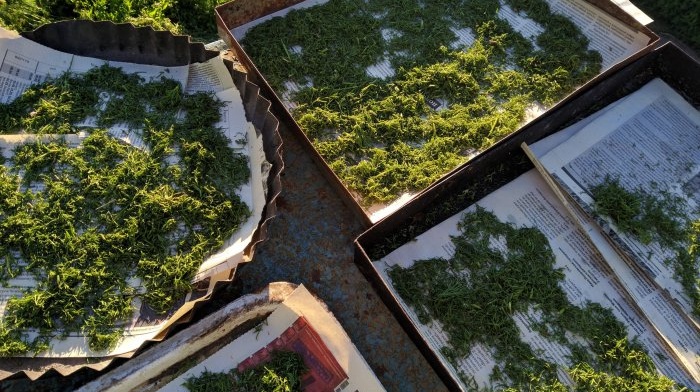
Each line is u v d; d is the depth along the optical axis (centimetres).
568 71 234
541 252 203
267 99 215
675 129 228
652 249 203
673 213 210
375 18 245
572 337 190
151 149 201
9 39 206
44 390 175
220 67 211
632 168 218
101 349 173
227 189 197
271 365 178
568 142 222
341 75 227
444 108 225
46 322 174
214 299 190
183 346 174
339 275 200
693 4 273
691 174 219
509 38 242
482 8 250
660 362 187
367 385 178
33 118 202
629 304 196
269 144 203
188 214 191
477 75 233
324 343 182
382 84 227
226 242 190
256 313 182
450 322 190
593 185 213
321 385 178
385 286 179
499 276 197
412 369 188
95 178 193
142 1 242
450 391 183
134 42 213
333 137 216
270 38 234
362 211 193
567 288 198
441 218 209
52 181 193
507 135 217
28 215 188
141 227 188
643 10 280
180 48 211
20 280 180
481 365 185
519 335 189
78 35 212
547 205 212
